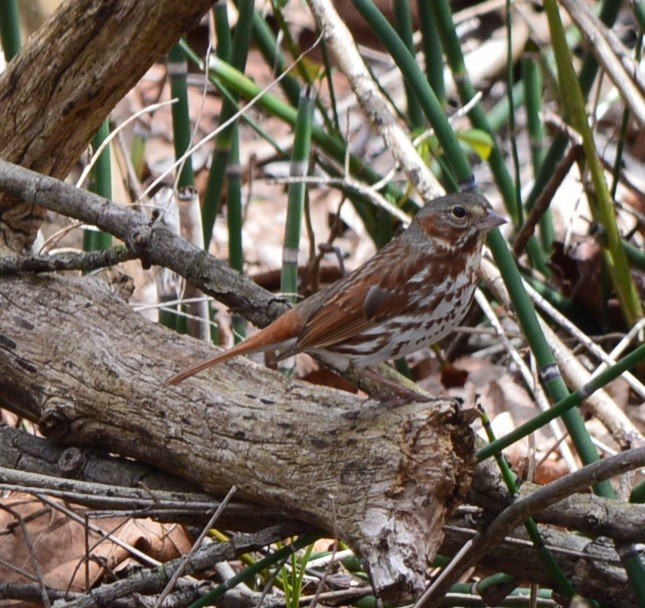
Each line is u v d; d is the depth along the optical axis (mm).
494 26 19688
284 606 9336
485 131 13328
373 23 10086
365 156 17812
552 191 12914
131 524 10195
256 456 8414
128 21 9750
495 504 8812
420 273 9406
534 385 11000
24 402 9641
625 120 12703
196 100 18969
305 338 9141
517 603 9570
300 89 13602
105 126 11664
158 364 9188
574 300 14141
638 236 15750
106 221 9758
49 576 9750
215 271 9586
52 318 9625
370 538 7625
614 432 11203
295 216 12273
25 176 10047
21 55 10172
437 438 7988
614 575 8758
